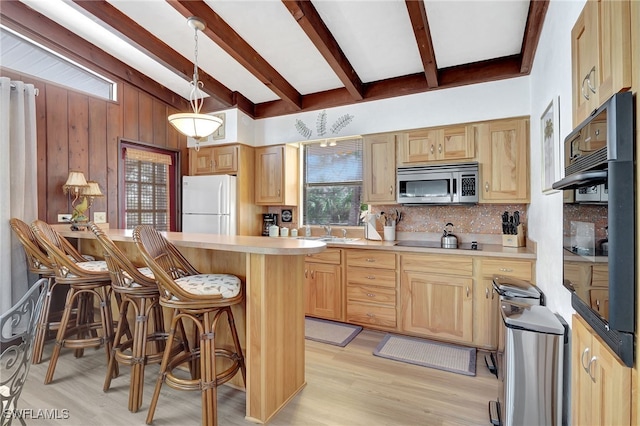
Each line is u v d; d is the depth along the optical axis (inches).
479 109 121.3
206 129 101.7
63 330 88.6
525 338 63.4
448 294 114.2
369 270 128.2
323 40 104.6
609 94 38.4
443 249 114.2
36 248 94.2
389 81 136.9
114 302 110.0
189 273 84.5
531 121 109.7
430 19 98.4
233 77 147.7
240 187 162.2
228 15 105.0
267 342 72.4
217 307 69.3
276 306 75.6
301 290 86.4
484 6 92.5
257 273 72.1
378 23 103.8
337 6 96.8
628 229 33.8
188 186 163.3
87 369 94.5
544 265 87.1
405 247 120.5
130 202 155.3
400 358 103.3
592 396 42.5
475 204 125.0
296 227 173.9
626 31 34.4
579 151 46.8
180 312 75.6
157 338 88.0
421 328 118.6
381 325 126.0
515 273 103.9
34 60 123.3
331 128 152.3
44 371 92.8
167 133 171.0
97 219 140.4
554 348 61.6
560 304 69.9
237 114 160.9
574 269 50.4
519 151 114.0
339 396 82.5
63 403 77.7
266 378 72.1
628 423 33.3
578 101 51.4
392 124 137.8
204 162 172.1
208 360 67.9
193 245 76.7
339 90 149.9
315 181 172.4
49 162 125.4
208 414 67.1
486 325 108.1
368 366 98.4
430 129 129.2
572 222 51.5
